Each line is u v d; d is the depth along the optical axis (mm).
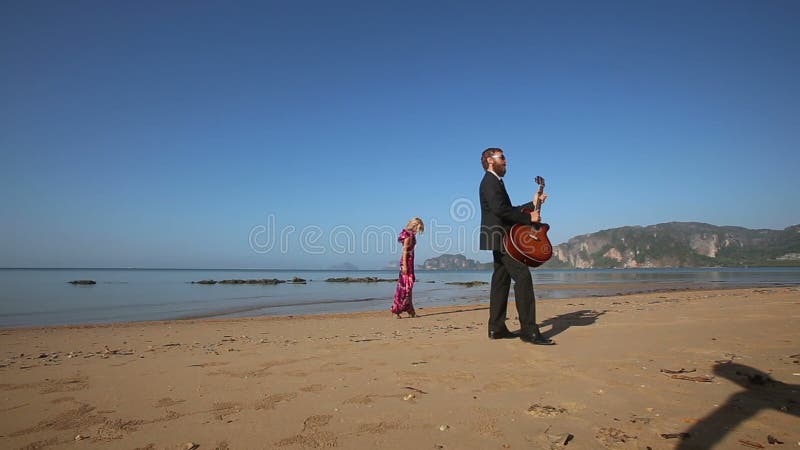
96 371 3926
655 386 3006
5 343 6684
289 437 2314
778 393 2793
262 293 23484
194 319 11258
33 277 56500
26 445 2271
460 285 32031
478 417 2535
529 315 4668
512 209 4758
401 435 2311
